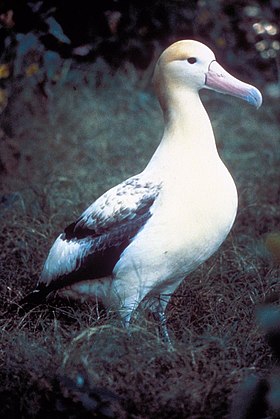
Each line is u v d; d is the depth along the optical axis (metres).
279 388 7.49
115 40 13.08
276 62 16.95
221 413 7.88
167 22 14.37
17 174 13.80
